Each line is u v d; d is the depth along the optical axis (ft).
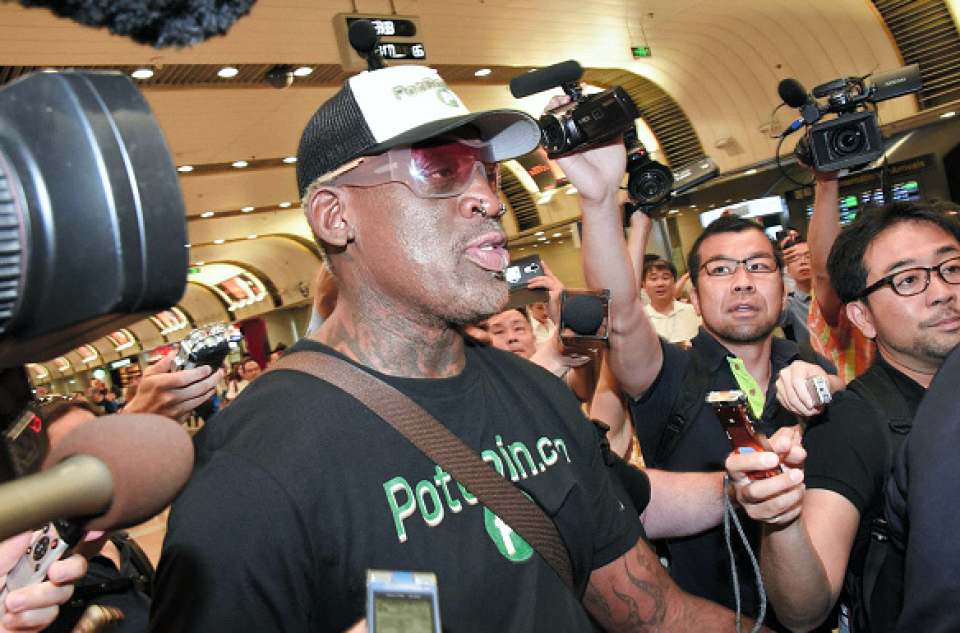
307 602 3.35
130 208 1.20
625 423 8.36
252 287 101.96
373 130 3.71
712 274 7.73
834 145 8.83
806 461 5.77
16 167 1.22
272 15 25.57
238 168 47.34
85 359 123.85
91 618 5.53
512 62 36.29
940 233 5.98
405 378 3.84
